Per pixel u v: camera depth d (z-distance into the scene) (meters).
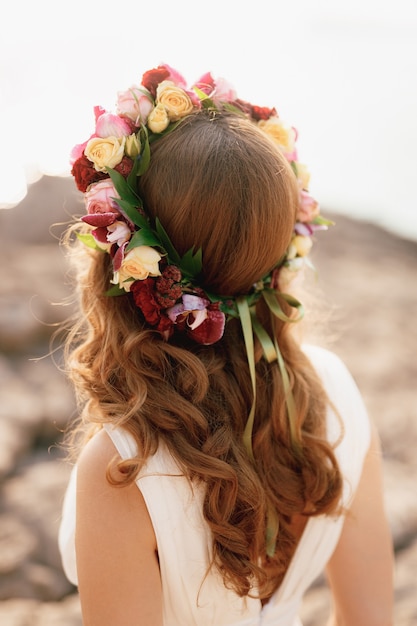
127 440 1.17
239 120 1.22
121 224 1.19
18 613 2.58
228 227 1.15
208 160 1.14
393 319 5.62
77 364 1.29
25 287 4.94
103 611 1.20
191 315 1.21
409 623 2.48
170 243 1.18
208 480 1.19
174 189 1.15
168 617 1.30
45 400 3.90
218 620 1.31
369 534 1.38
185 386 1.21
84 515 1.18
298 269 1.31
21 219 6.23
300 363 1.34
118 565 1.18
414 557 2.87
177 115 1.22
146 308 1.20
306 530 1.33
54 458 3.55
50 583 2.77
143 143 1.20
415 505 3.16
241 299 1.27
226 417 1.23
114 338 1.24
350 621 1.40
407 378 4.53
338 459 1.33
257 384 1.28
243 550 1.22
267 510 1.26
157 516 1.17
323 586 2.83
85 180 1.24
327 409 1.34
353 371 4.58
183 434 1.20
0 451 3.44
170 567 1.21
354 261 7.22
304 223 1.34
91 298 1.30
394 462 3.58
